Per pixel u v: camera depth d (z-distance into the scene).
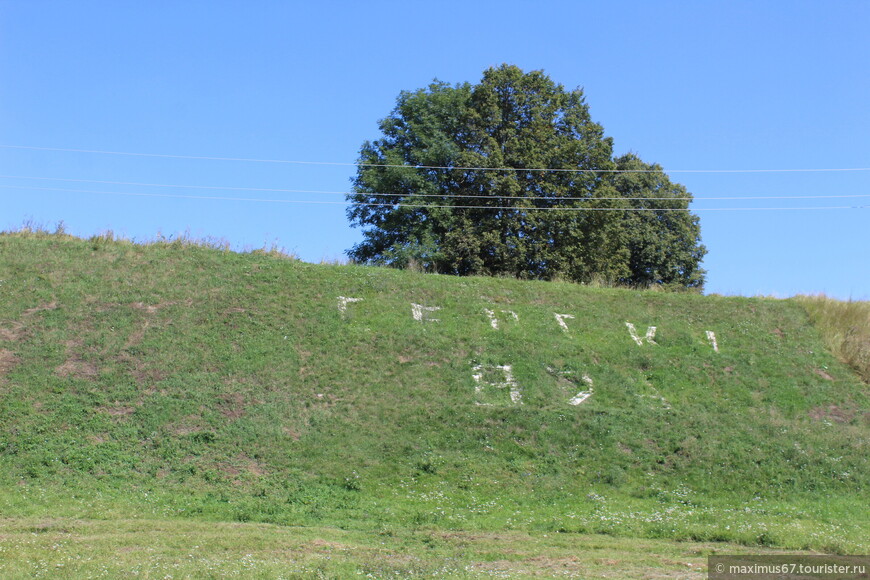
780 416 24.45
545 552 15.15
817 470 21.66
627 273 46.19
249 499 18.47
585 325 28.81
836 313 30.81
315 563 13.85
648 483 20.66
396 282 29.78
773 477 21.16
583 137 45.06
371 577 13.09
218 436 20.77
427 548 15.39
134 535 15.33
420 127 44.34
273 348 24.81
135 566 13.08
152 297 26.52
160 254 29.59
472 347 26.36
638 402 24.47
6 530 15.38
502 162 41.78
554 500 19.48
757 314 30.67
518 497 19.52
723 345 28.42
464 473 20.45
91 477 18.72
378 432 21.89
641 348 27.62
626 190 51.34
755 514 18.66
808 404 25.30
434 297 29.30
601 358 26.70
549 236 41.88
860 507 19.67
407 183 43.00
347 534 16.33
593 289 31.92
